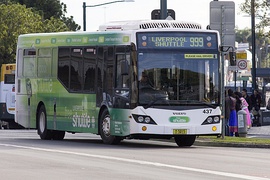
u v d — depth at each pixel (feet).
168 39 114.73
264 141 124.67
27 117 140.26
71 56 127.65
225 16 135.85
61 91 129.80
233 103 148.15
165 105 113.39
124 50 115.14
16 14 341.62
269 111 202.90
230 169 81.20
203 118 114.83
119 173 76.13
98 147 112.98
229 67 148.56
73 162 87.15
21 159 90.58
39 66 136.15
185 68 114.73
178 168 81.35
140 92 112.98
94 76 122.01
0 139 136.26
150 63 113.80
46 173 75.77
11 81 212.23
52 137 135.95
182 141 122.21
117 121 116.57
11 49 338.75
